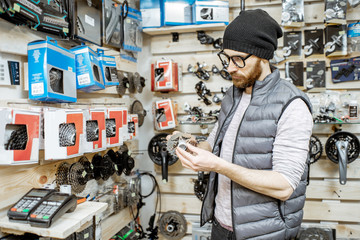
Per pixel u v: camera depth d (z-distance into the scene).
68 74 1.32
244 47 0.99
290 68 2.21
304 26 2.23
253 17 1.01
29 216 1.04
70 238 1.24
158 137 2.28
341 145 1.96
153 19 2.26
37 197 1.15
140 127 2.50
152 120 2.49
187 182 2.40
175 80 2.25
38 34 1.34
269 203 1.02
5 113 1.05
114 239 1.92
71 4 1.44
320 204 2.21
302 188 1.06
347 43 2.15
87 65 1.40
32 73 1.20
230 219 1.13
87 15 1.59
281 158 0.94
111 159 1.87
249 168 1.05
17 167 1.19
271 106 1.02
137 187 2.15
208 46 2.34
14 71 1.23
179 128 2.41
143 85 2.35
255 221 1.04
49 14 1.28
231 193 1.07
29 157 1.14
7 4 1.05
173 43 2.40
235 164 1.01
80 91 1.60
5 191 1.14
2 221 1.09
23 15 1.12
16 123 1.07
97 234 1.46
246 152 1.06
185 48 2.38
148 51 2.50
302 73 2.19
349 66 2.14
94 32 1.67
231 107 1.24
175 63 2.26
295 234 1.07
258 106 1.06
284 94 1.02
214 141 1.38
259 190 0.93
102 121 1.58
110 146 1.72
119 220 2.02
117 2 2.06
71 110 1.29
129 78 2.19
